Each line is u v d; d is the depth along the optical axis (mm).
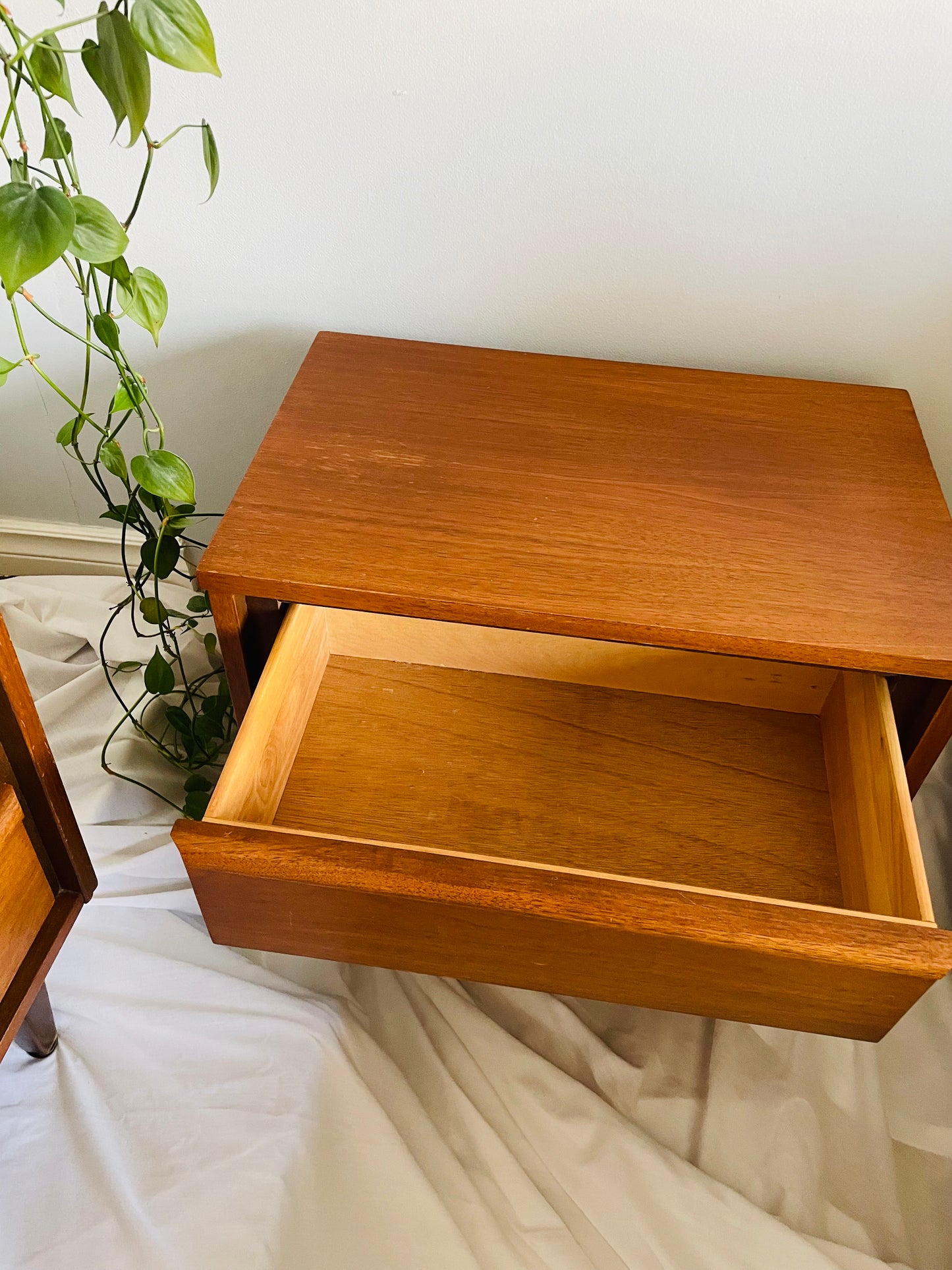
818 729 1005
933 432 1102
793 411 991
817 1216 832
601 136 924
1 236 606
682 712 1017
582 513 858
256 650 924
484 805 925
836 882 889
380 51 891
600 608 776
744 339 1052
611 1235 800
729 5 836
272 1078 864
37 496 1288
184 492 865
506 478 889
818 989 690
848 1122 886
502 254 1016
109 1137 821
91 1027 894
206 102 935
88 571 1351
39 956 758
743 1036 931
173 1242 763
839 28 839
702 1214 809
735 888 880
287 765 931
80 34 901
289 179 981
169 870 999
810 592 801
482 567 805
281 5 868
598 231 988
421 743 970
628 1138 850
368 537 824
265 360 1127
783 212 954
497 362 1037
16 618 1204
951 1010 960
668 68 876
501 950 722
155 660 1017
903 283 987
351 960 780
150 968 934
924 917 697
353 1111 841
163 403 1174
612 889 669
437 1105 874
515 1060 903
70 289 1066
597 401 987
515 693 1025
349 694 1008
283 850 678
